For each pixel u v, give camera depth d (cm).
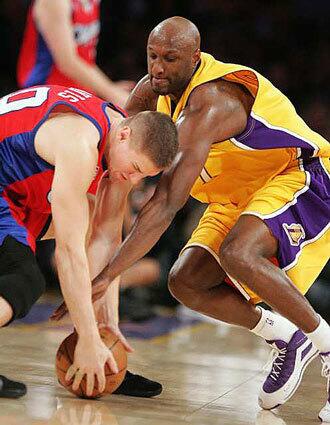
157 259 1205
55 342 886
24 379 675
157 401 628
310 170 648
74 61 955
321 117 1407
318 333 605
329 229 643
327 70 1595
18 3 1614
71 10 970
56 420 545
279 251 617
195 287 657
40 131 587
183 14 1695
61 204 559
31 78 995
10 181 606
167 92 628
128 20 1684
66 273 560
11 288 565
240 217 618
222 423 574
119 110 616
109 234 641
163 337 986
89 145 572
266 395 638
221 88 623
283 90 1582
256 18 1684
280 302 598
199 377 739
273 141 636
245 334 1035
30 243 601
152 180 1149
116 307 630
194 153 597
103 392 596
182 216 1227
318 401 674
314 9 1688
